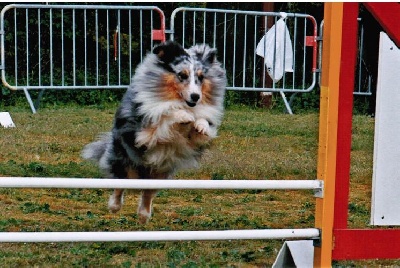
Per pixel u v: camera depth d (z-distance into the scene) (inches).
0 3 617.6
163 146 251.8
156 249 214.8
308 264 188.2
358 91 629.0
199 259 202.8
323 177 185.5
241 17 671.1
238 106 655.1
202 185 183.9
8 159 358.9
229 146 418.9
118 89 615.2
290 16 582.2
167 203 291.7
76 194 299.6
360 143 444.1
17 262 193.5
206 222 253.0
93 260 198.4
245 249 217.8
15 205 274.4
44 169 332.5
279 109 651.5
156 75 250.7
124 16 644.1
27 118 499.5
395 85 186.9
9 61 629.9
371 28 358.3
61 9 571.2
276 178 340.2
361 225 256.1
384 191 189.0
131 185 181.9
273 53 585.9
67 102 637.3
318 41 605.9
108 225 245.9
